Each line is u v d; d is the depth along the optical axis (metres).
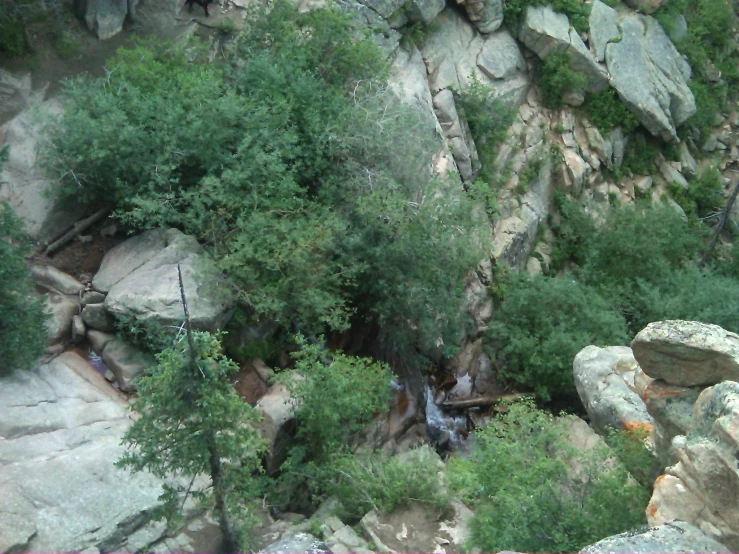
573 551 10.77
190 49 19.98
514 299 21.55
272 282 16.72
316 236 16.62
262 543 13.64
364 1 22.78
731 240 28.41
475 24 26.02
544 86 27.03
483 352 21.86
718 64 31.03
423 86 23.28
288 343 17.91
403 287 18.05
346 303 19.00
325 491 15.37
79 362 15.92
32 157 18.03
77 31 20.66
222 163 17.39
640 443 13.23
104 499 13.06
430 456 15.19
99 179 17.25
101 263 17.14
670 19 29.36
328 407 14.71
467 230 18.64
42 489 12.90
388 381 16.36
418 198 19.16
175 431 11.34
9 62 19.47
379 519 14.11
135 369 15.80
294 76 18.95
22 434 13.87
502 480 12.23
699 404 10.41
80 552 12.30
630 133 28.39
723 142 30.92
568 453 12.32
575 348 19.94
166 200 16.61
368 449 16.80
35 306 14.79
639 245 23.66
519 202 25.12
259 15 20.28
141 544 12.86
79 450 13.79
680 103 28.55
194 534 13.29
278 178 17.31
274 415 15.41
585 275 23.67
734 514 9.48
